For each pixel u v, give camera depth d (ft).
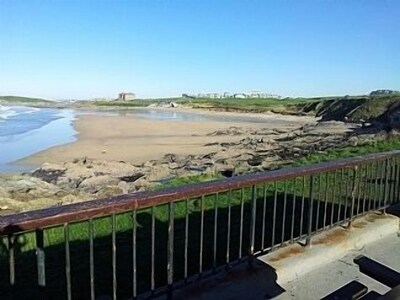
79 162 82.74
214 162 81.20
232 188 11.66
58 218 8.17
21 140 134.41
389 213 20.52
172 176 65.77
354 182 18.52
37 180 61.11
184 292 12.24
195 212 26.04
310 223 16.11
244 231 22.33
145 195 9.86
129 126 206.08
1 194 46.65
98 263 18.19
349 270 15.08
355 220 19.26
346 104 276.21
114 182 63.41
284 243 16.21
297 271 14.52
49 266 17.92
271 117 331.36
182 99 620.49
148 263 18.10
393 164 22.82
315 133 164.35
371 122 192.95
